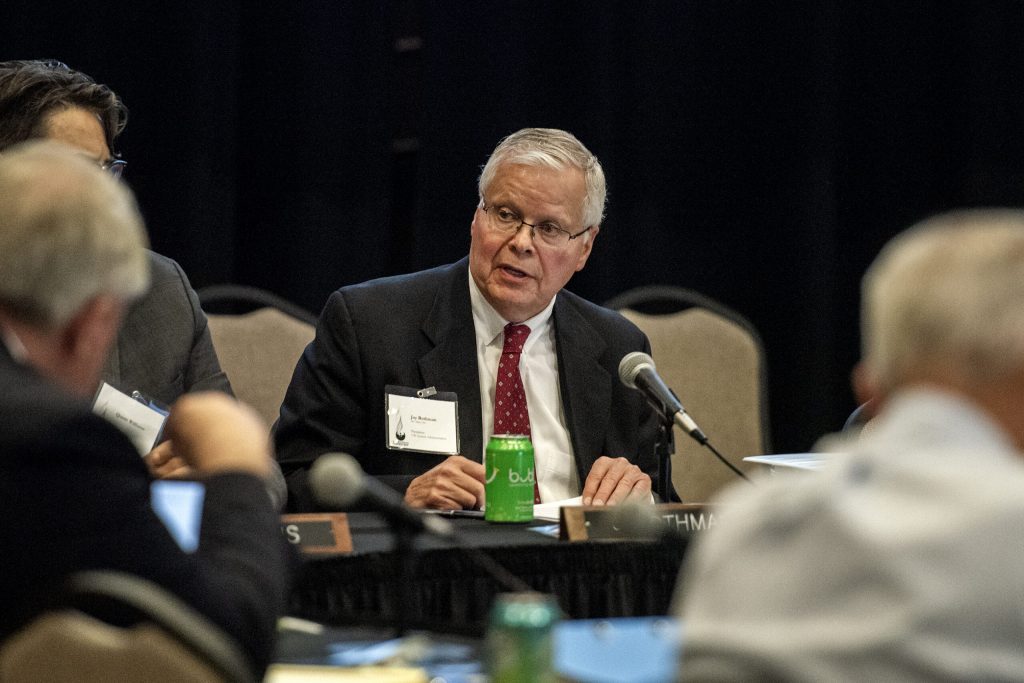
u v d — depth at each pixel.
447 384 7.91
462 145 12.27
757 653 2.62
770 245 13.11
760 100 13.07
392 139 12.49
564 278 8.19
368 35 12.17
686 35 12.91
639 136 12.78
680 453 10.66
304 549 5.43
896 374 2.91
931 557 2.57
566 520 5.91
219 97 11.58
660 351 10.80
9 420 3.23
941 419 2.77
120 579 3.04
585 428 8.09
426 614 5.47
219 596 3.40
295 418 7.99
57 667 2.93
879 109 13.46
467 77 12.28
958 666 2.49
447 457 7.80
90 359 3.54
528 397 8.12
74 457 3.26
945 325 2.79
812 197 12.90
